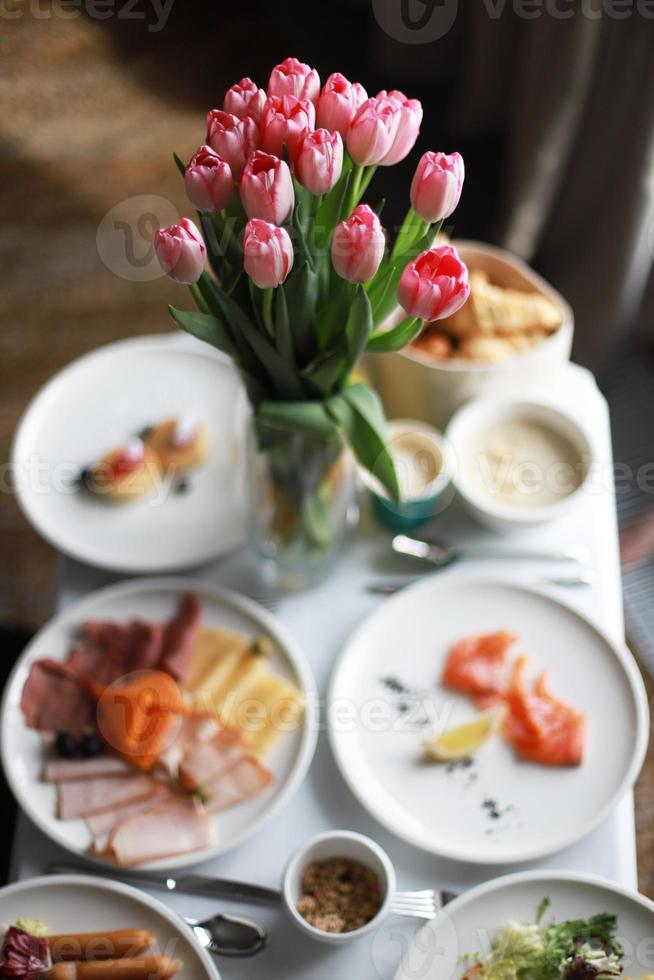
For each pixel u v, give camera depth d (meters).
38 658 1.46
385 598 1.50
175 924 1.29
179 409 1.65
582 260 2.21
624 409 2.31
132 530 1.55
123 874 1.34
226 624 1.48
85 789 1.38
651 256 2.16
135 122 2.83
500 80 2.22
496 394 1.58
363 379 1.60
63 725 1.41
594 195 2.13
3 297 2.63
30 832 1.37
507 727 1.41
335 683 1.43
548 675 1.44
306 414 1.30
